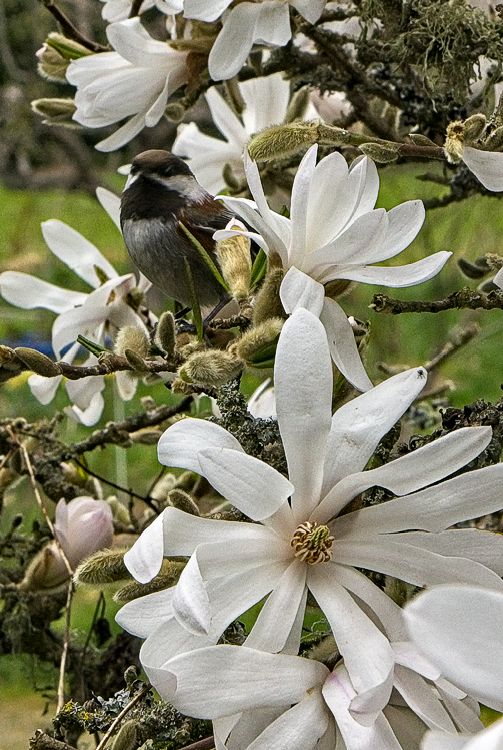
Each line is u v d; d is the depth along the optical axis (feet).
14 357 3.79
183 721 3.72
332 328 3.74
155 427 4.70
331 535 3.53
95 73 4.30
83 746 4.23
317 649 3.51
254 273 3.90
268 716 3.48
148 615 3.50
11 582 4.84
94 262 4.59
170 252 4.39
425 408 5.13
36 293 4.56
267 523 3.52
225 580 3.50
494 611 3.20
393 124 4.85
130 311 4.43
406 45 4.26
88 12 10.65
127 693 3.79
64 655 4.18
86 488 4.71
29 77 11.69
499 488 3.50
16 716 5.97
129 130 4.34
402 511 3.52
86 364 4.41
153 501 4.71
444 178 4.85
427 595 3.21
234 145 4.77
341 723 3.39
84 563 3.67
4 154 12.55
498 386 7.50
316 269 3.73
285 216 3.87
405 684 3.43
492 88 4.36
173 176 4.43
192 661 3.42
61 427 6.53
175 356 3.81
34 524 4.83
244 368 3.73
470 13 4.20
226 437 3.51
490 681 3.19
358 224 3.67
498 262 3.90
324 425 3.51
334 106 4.98
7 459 4.53
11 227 12.87
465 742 3.17
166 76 4.30
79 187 11.89
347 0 4.41
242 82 4.75
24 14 11.58
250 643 3.48
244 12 4.02
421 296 7.95
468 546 3.51
